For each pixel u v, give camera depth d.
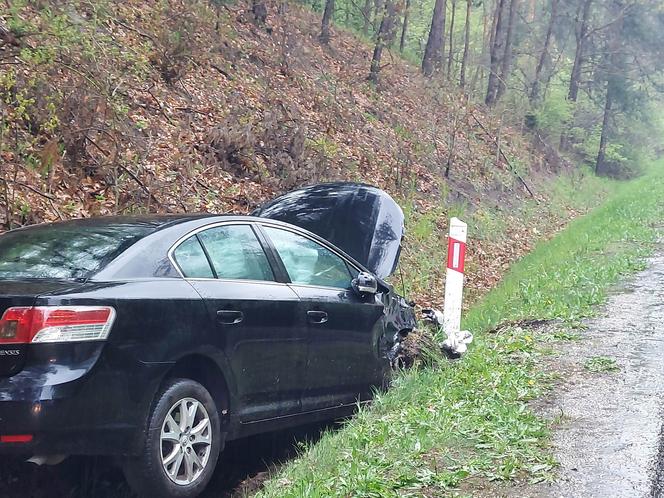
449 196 19.56
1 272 4.82
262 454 5.99
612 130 44.31
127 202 10.13
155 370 4.53
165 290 4.76
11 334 4.18
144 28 14.21
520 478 4.58
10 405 4.07
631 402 5.94
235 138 12.73
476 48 41.62
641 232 16.47
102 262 4.72
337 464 4.95
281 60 19.27
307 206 8.88
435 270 14.31
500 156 26.48
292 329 5.63
